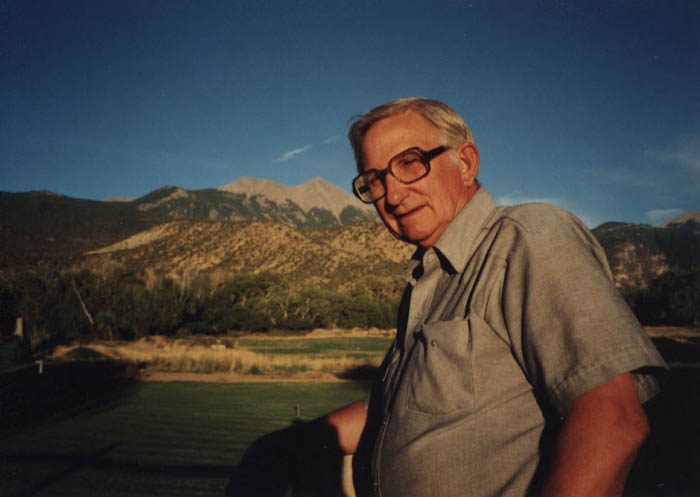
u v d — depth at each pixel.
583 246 1.07
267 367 39.72
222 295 81.12
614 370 0.90
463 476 1.05
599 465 0.87
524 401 1.08
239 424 20.75
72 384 32.38
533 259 1.06
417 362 1.23
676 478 8.88
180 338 63.47
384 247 191.50
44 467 14.22
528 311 1.03
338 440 1.63
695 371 32.34
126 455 15.56
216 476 13.21
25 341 44.53
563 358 0.96
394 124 1.46
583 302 0.97
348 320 89.44
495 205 1.39
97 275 60.97
